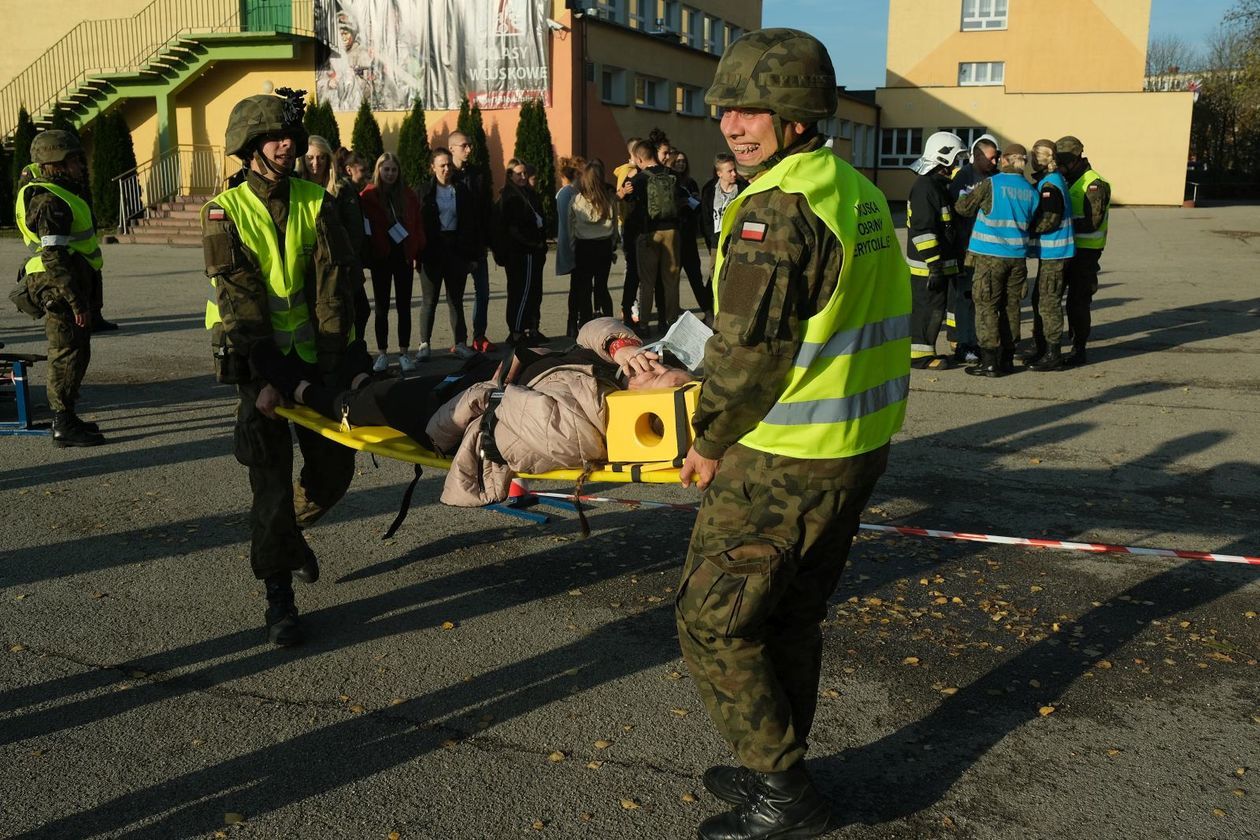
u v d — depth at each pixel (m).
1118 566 4.82
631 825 2.91
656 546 5.08
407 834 2.87
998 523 5.45
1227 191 49.44
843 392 2.57
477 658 3.93
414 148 24.50
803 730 3.01
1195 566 4.83
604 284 11.21
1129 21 41.72
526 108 23.59
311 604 4.42
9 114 28.72
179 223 24.17
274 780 3.13
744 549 2.62
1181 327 11.81
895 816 2.96
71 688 3.69
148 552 4.98
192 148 27.09
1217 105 52.84
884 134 44.44
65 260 6.55
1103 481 6.16
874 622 4.23
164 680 3.75
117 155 25.53
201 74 26.80
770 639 2.93
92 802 3.02
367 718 3.49
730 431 2.51
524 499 5.57
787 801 2.75
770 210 2.41
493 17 24.70
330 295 4.05
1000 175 8.80
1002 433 7.24
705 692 2.75
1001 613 4.31
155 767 3.20
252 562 3.99
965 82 44.06
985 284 8.94
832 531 2.76
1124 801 3.03
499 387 3.98
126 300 14.05
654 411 3.44
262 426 3.94
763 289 2.39
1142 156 40.19
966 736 3.39
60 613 4.30
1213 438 7.07
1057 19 42.34
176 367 9.48
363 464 6.48
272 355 3.89
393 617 4.29
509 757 3.26
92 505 5.67
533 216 9.98
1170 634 4.12
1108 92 40.62
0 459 6.55
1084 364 9.73
